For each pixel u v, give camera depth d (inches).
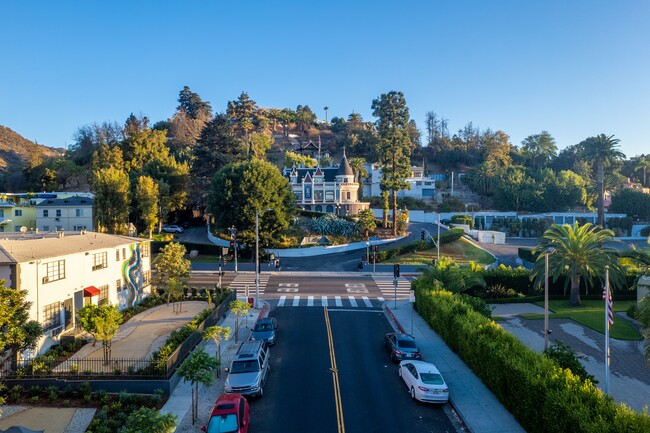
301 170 4119.1
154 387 824.3
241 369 840.3
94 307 909.2
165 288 1700.3
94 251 1256.8
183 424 711.1
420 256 2635.3
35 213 2979.8
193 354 745.6
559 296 1747.0
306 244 2738.7
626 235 4252.0
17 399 791.1
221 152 3855.8
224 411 658.2
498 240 3599.9
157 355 908.0
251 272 2237.9
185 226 3555.6
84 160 5236.2
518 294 1758.1
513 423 727.7
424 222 4082.2
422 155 6653.5
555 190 4670.3
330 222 3026.6
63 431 685.9
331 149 6943.9
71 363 946.7
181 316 1389.0
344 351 1105.4
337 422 730.2
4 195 3442.4
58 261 1092.5
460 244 2925.7
